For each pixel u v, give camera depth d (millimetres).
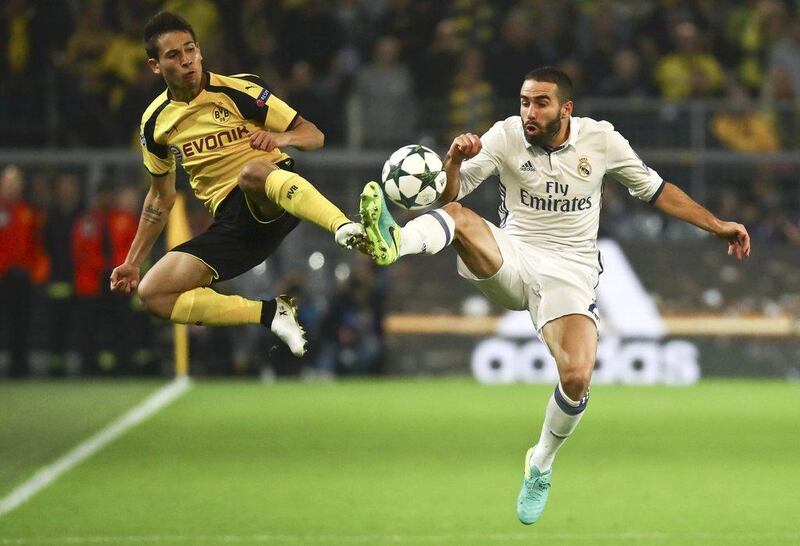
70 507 31672
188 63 24312
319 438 42188
